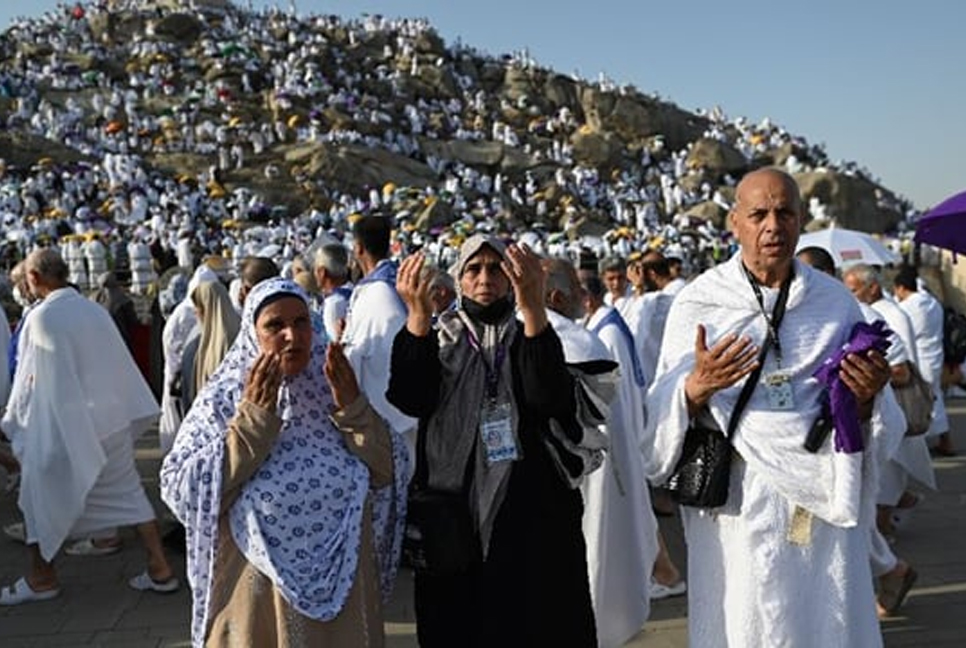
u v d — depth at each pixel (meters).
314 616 2.88
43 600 5.60
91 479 5.45
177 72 54.44
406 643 4.87
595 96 65.44
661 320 7.29
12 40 56.59
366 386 5.42
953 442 10.25
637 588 4.51
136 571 6.14
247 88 53.88
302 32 65.88
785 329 3.22
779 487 3.09
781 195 3.20
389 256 5.89
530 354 3.05
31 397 5.52
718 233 44.19
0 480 8.98
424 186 47.00
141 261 23.17
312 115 51.12
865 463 3.17
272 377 2.96
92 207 34.78
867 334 2.99
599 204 51.53
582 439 3.23
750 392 3.17
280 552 2.93
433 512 3.10
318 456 3.06
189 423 3.09
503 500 3.14
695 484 3.20
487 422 3.16
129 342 11.49
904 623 4.97
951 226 5.80
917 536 6.62
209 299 5.99
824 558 3.11
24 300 8.26
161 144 44.78
